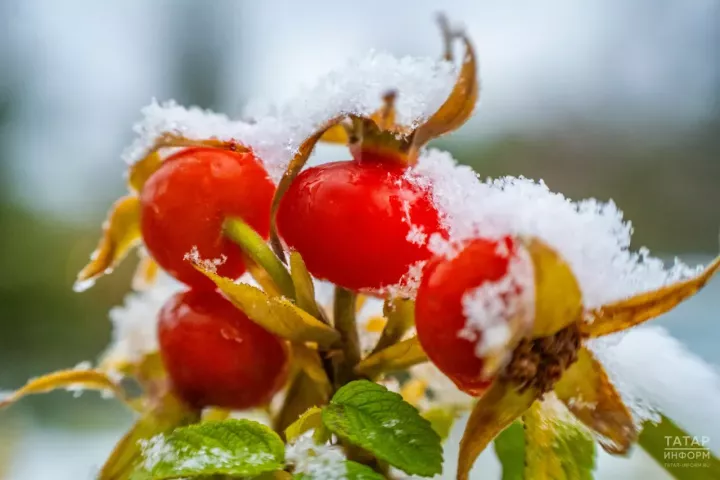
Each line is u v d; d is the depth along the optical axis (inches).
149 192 7.9
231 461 7.2
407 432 7.2
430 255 7.5
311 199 7.5
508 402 7.0
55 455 12.7
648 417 7.5
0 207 22.0
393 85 7.6
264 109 8.2
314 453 7.3
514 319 6.9
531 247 6.7
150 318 9.0
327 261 7.5
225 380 8.1
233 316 8.1
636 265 7.2
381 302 8.5
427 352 7.1
